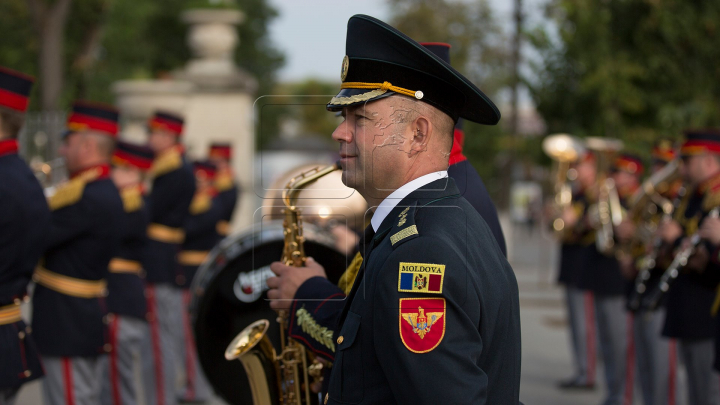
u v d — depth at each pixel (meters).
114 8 19.55
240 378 4.34
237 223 12.35
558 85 11.11
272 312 4.31
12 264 3.61
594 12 10.48
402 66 1.98
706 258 4.81
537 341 9.37
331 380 1.95
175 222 6.85
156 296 6.64
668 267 5.49
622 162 7.31
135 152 5.62
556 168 8.76
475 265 1.87
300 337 2.44
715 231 4.64
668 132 10.62
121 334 5.46
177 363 7.14
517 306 2.02
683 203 5.31
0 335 3.59
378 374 1.85
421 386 1.71
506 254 2.82
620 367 6.67
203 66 13.46
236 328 4.34
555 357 8.59
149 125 6.95
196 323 4.34
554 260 14.47
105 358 4.63
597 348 8.02
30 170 3.83
